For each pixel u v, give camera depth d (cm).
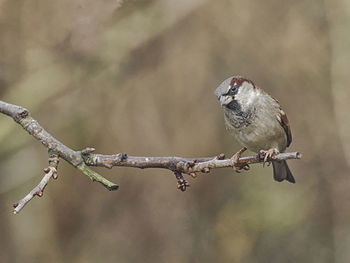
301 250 1373
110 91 1221
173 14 1188
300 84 1322
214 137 1258
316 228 1383
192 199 1294
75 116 1212
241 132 759
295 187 1380
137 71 1230
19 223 1203
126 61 1211
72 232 1220
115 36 1160
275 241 1371
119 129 1219
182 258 1231
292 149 1360
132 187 1234
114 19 1128
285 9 1295
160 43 1245
